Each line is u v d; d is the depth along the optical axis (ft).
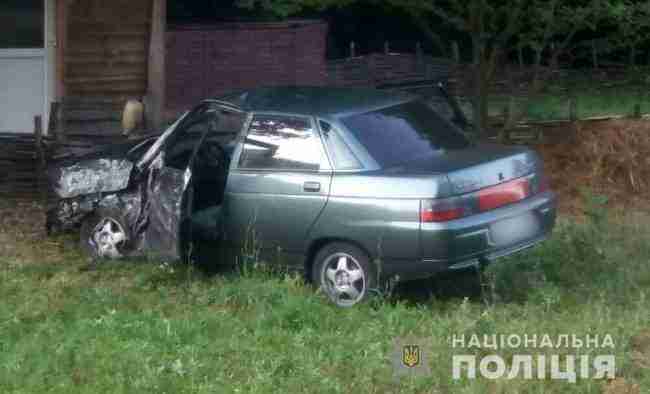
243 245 29.32
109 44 43.68
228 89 57.67
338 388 22.03
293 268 28.76
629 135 42.01
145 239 30.96
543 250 30.89
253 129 29.50
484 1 42.22
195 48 57.06
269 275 28.96
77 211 32.37
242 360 23.65
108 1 43.09
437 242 26.43
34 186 38.52
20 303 27.91
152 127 44.04
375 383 22.49
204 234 29.99
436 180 26.55
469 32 44.42
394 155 28.17
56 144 38.27
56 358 23.65
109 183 31.60
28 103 45.01
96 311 27.25
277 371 23.04
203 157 31.32
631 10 41.60
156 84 44.14
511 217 27.71
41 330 25.57
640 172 40.98
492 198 27.43
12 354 23.94
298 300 26.40
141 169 31.12
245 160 29.37
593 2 41.70
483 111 43.42
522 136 42.73
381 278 27.35
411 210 26.63
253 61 57.82
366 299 27.50
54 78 43.75
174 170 30.19
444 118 30.91
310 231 28.17
